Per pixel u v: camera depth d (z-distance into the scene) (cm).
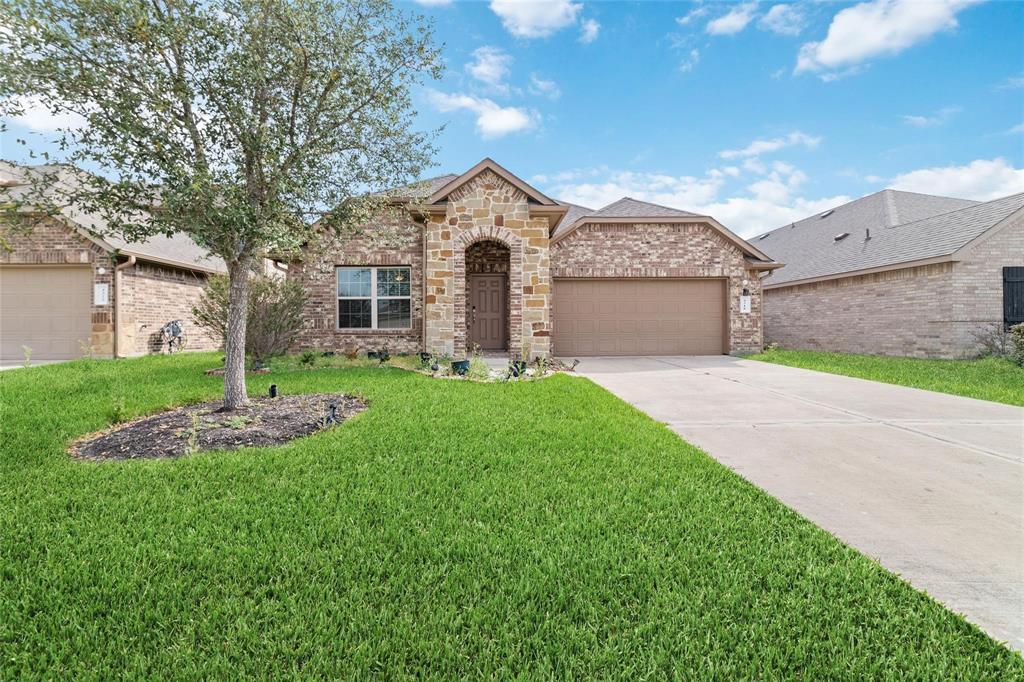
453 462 421
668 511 327
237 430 511
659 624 213
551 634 207
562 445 473
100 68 495
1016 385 887
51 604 225
